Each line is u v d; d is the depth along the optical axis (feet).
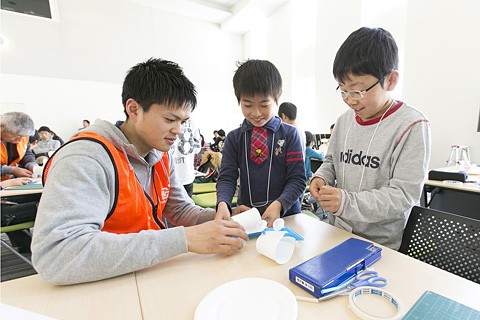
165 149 2.45
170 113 2.24
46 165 2.17
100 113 18.95
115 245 1.72
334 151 3.40
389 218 2.41
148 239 1.81
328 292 1.49
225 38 23.56
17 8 15.74
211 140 23.54
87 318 1.37
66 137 18.06
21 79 16.48
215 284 1.64
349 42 2.43
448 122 9.44
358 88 2.41
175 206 3.25
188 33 21.77
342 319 1.33
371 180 2.76
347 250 1.84
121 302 1.49
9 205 6.10
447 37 9.23
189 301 1.49
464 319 1.24
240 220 2.35
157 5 19.80
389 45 2.36
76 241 1.66
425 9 9.74
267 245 1.94
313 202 9.65
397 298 1.42
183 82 2.28
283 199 3.00
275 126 3.57
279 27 19.62
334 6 14.39
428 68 9.82
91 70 18.45
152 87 2.15
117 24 19.02
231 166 3.68
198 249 1.90
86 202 1.86
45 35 16.89
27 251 6.97
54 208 1.72
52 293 1.57
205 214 3.01
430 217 2.36
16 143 7.89
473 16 8.55
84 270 1.62
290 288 1.58
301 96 18.75
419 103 10.19
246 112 3.28
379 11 12.23
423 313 1.29
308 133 10.05
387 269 1.74
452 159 8.18
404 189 2.36
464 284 1.56
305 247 2.10
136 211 2.38
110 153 2.17
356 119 3.06
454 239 2.17
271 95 3.17
